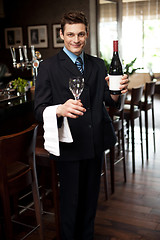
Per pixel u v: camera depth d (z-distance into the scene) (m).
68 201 1.96
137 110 3.77
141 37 9.81
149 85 3.97
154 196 3.06
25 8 6.47
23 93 2.94
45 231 2.47
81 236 2.14
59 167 1.94
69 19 1.61
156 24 9.80
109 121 1.93
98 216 2.70
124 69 4.59
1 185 1.70
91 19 5.82
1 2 6.61
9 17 6.68
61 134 1.69
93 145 1.80
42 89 1.75
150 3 9.22
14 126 2.63
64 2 6.02
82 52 1.80
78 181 1.89
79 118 1.78
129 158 4.20
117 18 6.71
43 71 1.76
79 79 1.56
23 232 2.46
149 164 3.97
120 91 1.69
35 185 1.94
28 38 6.59
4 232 2.26
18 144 1.70
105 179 2.96
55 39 6.28
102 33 6.24
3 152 1.64
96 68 1.84
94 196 2.03
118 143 4.29
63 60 1.76
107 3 6.26
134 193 3.14
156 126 5.82
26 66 3.25
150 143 4.84
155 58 10.02
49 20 6.27
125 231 2.45
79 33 1.63
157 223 2.56
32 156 1.89
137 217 2.66
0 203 2.26
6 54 6.91
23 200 2.92
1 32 6.84
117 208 2.83
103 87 1.84
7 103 2.50
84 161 1.91
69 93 1.75
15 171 1.86
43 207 2.78
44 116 1.62
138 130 5.55
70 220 1.99
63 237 2.06
